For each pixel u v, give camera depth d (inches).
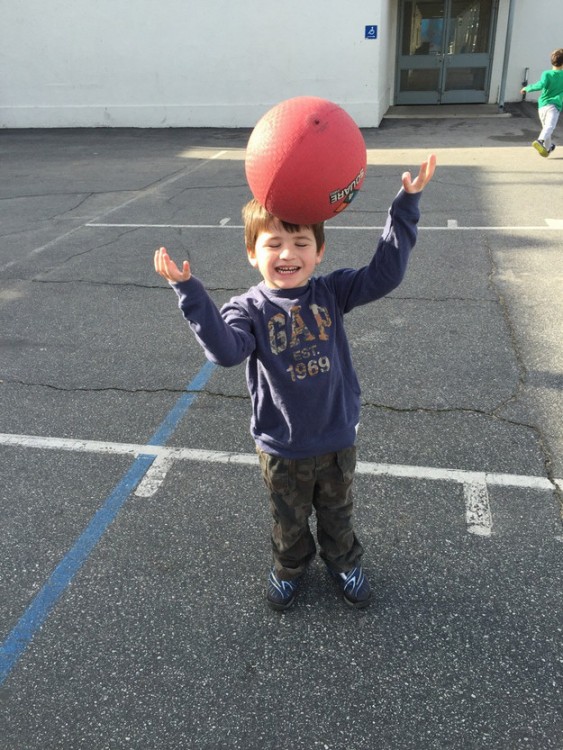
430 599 95.1
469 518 109.6
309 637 90.1
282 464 82.0
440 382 151.8
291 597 94.3
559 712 78.4
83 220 313.9
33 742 77.6
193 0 565.9
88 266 246.8
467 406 141.4
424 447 128.4
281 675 84.8
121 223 305.6
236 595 97.3
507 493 114.8
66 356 174.6
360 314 191.3
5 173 439.8
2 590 99.5
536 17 613.3
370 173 386.0
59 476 125.0
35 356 175.2
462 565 100.5
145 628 92.4
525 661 85.0
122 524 112.0
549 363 157.9
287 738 76.9
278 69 575.2
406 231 75.0
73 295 218.4
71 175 426.3
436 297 201.3
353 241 263.6
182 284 65.6
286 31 559.2
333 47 553.3
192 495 118.3
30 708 81.6
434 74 657.6
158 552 105.8
